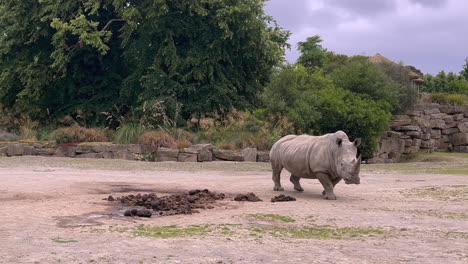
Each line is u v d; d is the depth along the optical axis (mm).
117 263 5488
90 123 31797
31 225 7637
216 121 30312
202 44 30656
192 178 16688
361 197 12156
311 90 32875
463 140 42156
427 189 13781
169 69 29625
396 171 21219
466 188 13961
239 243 6664
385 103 35344
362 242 6930
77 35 31484
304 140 12688
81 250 6047
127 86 30859
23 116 33594
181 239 6824
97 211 9258
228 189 13445
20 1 30234
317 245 6668
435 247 6656
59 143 26906
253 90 32562
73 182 13680
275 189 13352
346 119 32812
